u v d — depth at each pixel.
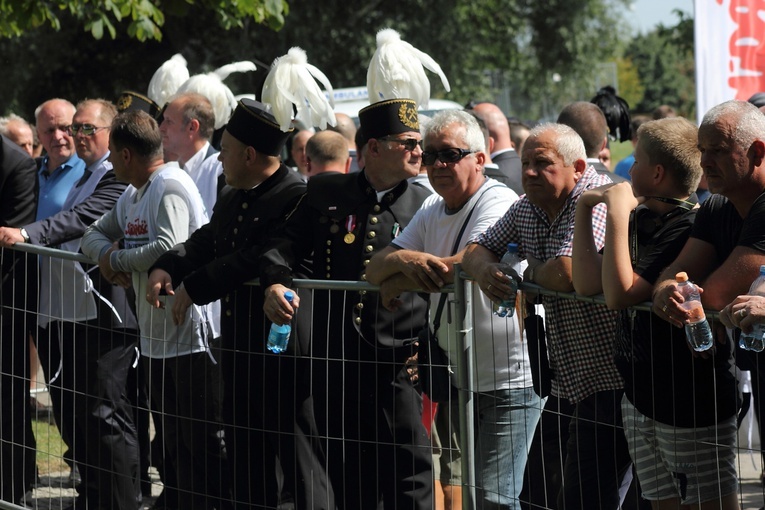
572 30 62.03
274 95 10.81
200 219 11.87
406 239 10.24
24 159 13.63
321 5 50.78
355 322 9.98
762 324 6.85
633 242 8.47
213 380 10.89
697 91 17.34
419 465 9.82
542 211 9.31
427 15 53.78
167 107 14.20
